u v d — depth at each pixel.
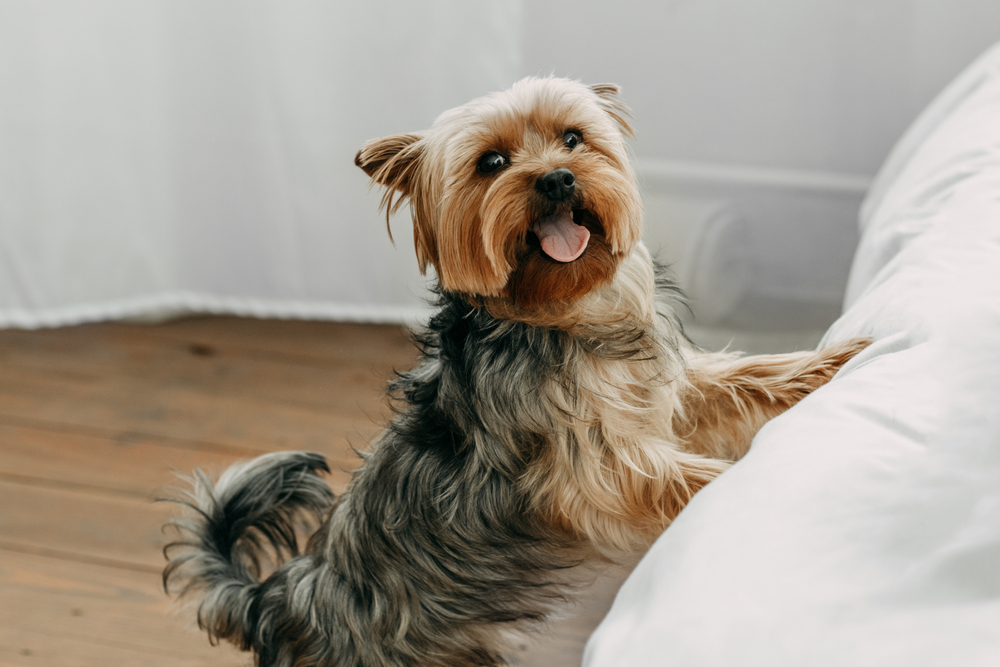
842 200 2.37
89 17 2.37
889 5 2.19
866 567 0.59
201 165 2.50
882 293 1.09
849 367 0.92
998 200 1.09
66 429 2.31
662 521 1.20
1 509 2.03
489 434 1.22
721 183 2.40
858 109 2.29
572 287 1.17
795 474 0.68
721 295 2.48
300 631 1.26
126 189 2.53
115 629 1.69
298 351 2.63
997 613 0.54
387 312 2.58
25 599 1.77
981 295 0.87
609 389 1.20
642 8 2.26
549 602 1.29
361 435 2.19
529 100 1.17
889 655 0.52
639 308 1.25
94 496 2.06
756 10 2.24
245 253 2.57
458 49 2.30
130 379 2.52
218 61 2.39
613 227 1.15
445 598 1.22
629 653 0.59
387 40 2.31
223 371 2.54
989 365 0.74
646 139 2.38
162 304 2.65
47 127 2.46
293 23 2.33
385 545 1.23
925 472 0.65
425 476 1.23
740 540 0.63
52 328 2.82
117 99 2.45
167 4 2.35
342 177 2.46
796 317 2.46
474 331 1.27
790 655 0.54
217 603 1.34
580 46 2.31
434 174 1.21
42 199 2.53
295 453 1.43
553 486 1.20
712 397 1.29
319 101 2.39
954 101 1.61
